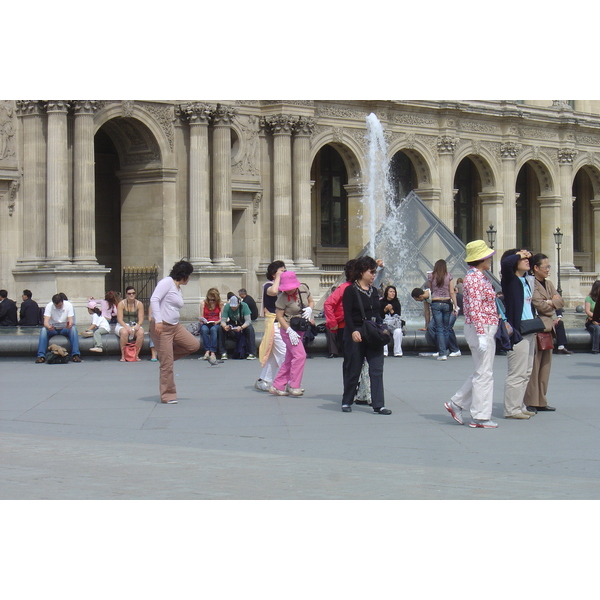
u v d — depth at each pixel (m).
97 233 59.09
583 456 15.27
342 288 20.58
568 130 79.81
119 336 31.06
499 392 23.36
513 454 15.42
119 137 54.50
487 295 17.91
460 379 25.52
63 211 47.97
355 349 19.70
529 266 19.45
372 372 19.62
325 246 71.69
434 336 31.67
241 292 34.19
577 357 32.06
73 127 48.88
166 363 20.94
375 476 13.67
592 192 87.81
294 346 22.16
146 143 53.75
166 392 21.03
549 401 21.48
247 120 58.34
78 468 14.20
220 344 30.77
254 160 58.72
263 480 13.38
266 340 22.78
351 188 66.94
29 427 17.95
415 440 16.67
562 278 80.00
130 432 17.42
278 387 22.44
